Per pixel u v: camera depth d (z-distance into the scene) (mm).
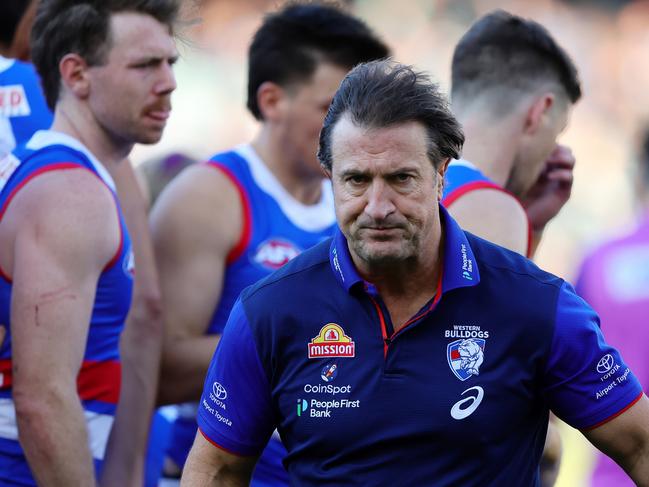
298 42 11375
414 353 7102
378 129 6746
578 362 7137
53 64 9648
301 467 7391
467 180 9250
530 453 7328
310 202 11820
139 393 10891
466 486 7098
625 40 44594
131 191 11102
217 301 11383
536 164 10414
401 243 6801
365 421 7090
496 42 10258
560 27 44938
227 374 7504
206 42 40719
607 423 7223
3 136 10555
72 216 8836
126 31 9531
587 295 14102
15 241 8891
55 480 8641
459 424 7035
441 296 7125
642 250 13711
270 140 11609
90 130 9703
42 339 8641
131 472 10828
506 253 7457
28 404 8609
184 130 38562
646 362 13453
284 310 7285
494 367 7102
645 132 16359
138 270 11000
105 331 9406
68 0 9539
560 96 10367
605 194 38781
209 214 11242
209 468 7676
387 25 44625
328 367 7176
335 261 7262
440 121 6898
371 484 7117
